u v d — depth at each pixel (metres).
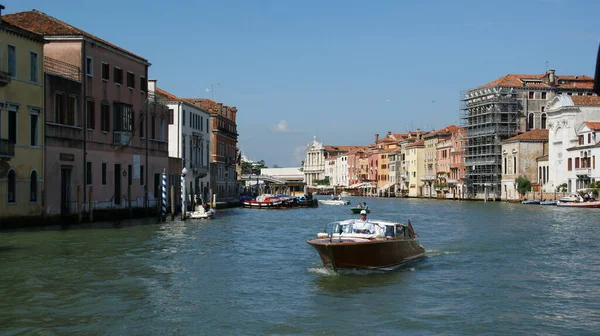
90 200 36.28
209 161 71.25
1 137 30.75
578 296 17.75
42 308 15.41
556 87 102.31
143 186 46.00
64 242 27.20
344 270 20.69
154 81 56.72
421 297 17.41
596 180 75.75
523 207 74.12
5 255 23.17
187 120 61.91
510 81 103.00
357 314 15.43
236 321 14.65
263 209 70.75
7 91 31.14
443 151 118.44
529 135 93.31
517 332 14.12
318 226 40.56
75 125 37.06
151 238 29.72
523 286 19.11
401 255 22.66
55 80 35.00
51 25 38.09
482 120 104.81
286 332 13.85
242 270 21.16
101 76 39.88
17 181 31.88
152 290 17.66
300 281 19.36
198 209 46.97
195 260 23.19
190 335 13.55
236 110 91.62
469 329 14.30
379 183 151.62
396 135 157.88
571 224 43.69
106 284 18.30
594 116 82.69
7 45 31.27
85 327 13.96
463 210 67.25
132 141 44.12
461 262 23.86
